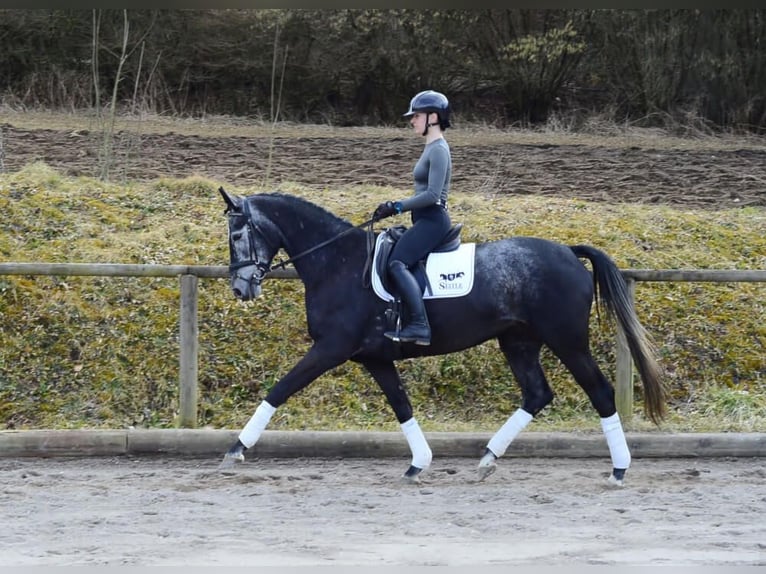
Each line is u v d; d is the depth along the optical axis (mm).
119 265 9820
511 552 6527
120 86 24172
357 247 8555
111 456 9352
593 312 11383
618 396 10055
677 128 21891
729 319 11438
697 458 9477
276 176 15516
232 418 10203
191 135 19031
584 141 19969
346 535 6934
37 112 21859
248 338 11008
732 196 15117
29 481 8461
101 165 15148
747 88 22172
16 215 12508
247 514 7473
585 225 12867
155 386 10477
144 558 6336
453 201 13555
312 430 9953
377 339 8438
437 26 23781
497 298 8375
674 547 6668
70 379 10477
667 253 12352
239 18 24562
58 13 24047
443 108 8375
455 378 10828
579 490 8281
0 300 11086
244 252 8508
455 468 9133
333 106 25000
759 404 10375
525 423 8672
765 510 7648
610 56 23484
